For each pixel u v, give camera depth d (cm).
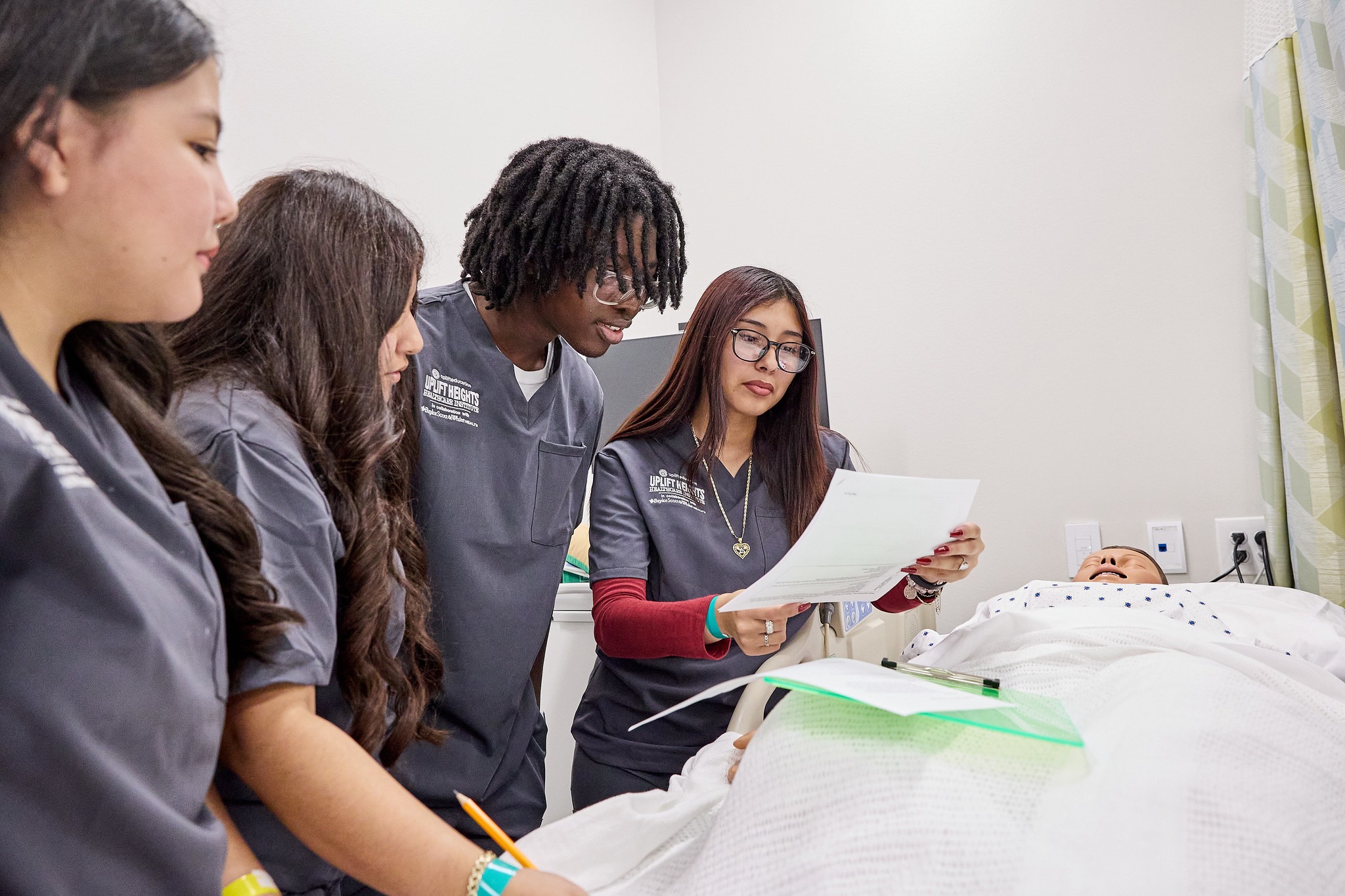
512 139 226
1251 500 201
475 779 112
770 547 139
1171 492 208
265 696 64
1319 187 167
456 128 211
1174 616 149
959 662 130
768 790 79
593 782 136
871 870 70
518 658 116
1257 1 190
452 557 110
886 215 243
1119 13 216
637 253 113
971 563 126
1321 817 77
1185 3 209
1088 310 218
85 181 49
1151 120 212
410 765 104
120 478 54
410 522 94
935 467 233
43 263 51
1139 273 213
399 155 196
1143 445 211
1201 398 206
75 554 49
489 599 112
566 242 109
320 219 78
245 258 76
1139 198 213
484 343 118
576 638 167
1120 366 214
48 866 48
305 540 68
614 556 131
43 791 48
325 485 75
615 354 220
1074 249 220
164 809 53
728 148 268
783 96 260
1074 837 70
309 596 68
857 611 166
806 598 104
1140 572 183
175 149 52
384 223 83
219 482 65
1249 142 198
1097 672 109
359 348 78
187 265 54
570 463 124
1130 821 70
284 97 172
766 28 263
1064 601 162
